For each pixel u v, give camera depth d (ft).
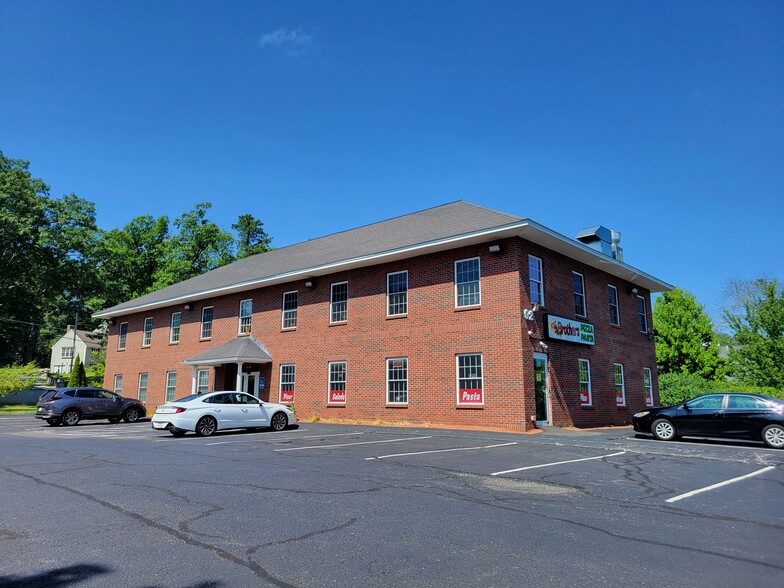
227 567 15.20
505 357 58.34
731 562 16.02
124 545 17.13
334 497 23.89
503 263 60.44
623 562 15.90
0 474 29.63
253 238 242.58
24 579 14.26
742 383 94.63
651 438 50.98
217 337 94.58
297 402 78.69
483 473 30.12
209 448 41.86
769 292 93.04
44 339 275.80
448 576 14.65
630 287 85.15
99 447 42.80
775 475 30.58
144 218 194.80
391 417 66.95
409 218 83.20
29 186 162.30
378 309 71.10
